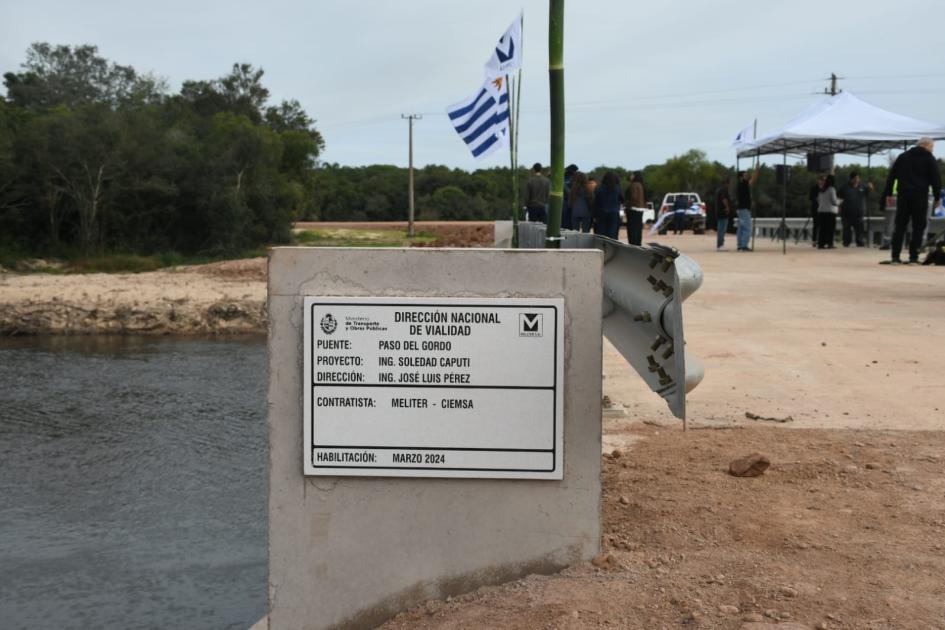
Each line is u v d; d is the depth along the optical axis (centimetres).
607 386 784
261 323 1850
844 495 458
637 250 377
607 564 366
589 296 357
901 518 421
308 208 8019
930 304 1254
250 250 4259
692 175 8325
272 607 375
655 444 577
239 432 967
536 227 777
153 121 4238
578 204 1841
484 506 367
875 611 323
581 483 366
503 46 727
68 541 648
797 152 2547
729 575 357
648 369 399
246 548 634
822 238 2536
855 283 1534
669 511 438
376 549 370
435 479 366
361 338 359
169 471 816
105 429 984
